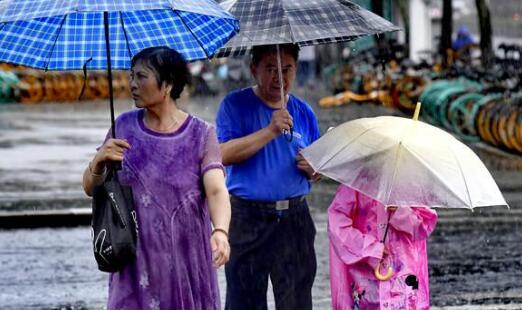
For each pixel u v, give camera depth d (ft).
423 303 34.19
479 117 102.58
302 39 33.94
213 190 29.68
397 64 146.82
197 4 28.96
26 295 52.34
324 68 196.03
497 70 113.80
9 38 31.78
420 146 32.09
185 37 32.12
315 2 34.96
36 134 121.90
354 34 34.42
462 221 71.51
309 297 37.37
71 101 182.60
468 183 31.65
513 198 78.54
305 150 33.68
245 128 36.73
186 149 29.84
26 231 68.18
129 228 28.96
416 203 31.32
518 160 96.99
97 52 32.22
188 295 29.76
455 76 119.34
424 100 114.01
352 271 34.17
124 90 188.85
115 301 29.66
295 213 36.68
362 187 31.86
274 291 37.17
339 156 32.65
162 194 29.60
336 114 141.18
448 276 56.13
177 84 29.76
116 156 29.09
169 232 29.60
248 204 36.42
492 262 59.47
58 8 27.50
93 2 27.61
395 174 31.60
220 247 29.07
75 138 117.60
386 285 33.83
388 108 147.02
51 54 32.12
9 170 91.61
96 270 57.47
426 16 232.73
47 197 76.74
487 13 128.88
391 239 33.94
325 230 67.10
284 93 36.35
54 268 57.82
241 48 37.65
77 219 69.82
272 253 36.63
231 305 37.17
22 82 179.52
